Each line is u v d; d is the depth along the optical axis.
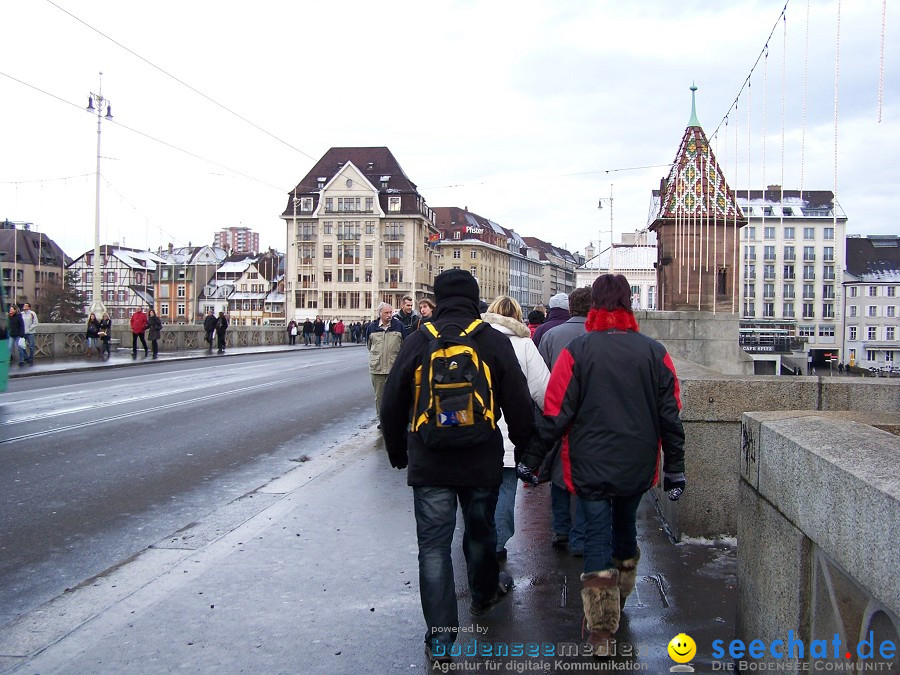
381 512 6.41
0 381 14.25
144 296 108.38
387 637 4.00
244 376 22.80
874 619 2.14
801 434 2.84
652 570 4.96
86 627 4.14
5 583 5.03
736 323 14.93
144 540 5.98
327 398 16.91
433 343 3.82
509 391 3.90
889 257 80.50
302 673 3.61
